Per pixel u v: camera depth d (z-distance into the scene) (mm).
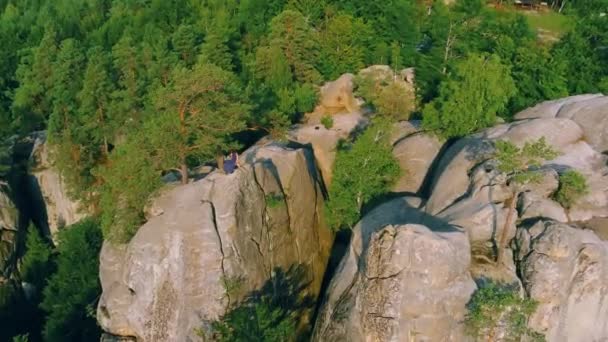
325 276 57031
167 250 46406
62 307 56750
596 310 38875
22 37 106562
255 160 53719
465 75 55188
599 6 91188
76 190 67000
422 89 66625
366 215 49625
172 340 46219
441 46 70938
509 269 40125
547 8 101938
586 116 51656
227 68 74812
